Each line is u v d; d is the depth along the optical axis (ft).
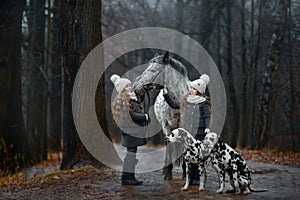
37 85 63.00
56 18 65.31
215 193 25.91
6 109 48.44
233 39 90.68
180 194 25.82
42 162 61.31
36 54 61.77
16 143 48.78
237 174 25.50
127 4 115.03
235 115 79.10
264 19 71.87
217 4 76.89
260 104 67.77
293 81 64.59
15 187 31.35
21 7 49.60
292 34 64.54
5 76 48.44
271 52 65.62
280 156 49.65
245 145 81.56
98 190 27.86
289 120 70.64
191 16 90.48
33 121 61.72
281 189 27.35
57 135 77.30
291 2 63.87
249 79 87.97
